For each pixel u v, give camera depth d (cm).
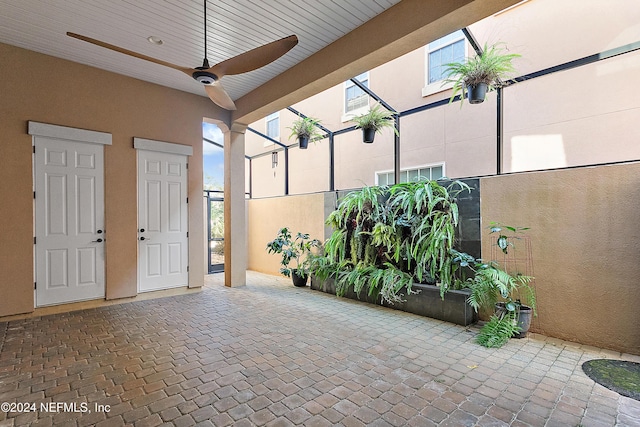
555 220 327
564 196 322
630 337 285
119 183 446
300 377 242
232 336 326
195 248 521
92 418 192
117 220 444
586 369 255
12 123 372
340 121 602
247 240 762
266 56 255
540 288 336
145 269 471
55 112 398
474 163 445
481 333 321
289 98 441
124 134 450
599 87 354
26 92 380
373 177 557
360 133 575
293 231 649
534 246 340
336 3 297
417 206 405
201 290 532
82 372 248
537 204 340
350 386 229
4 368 254
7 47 370
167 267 492
